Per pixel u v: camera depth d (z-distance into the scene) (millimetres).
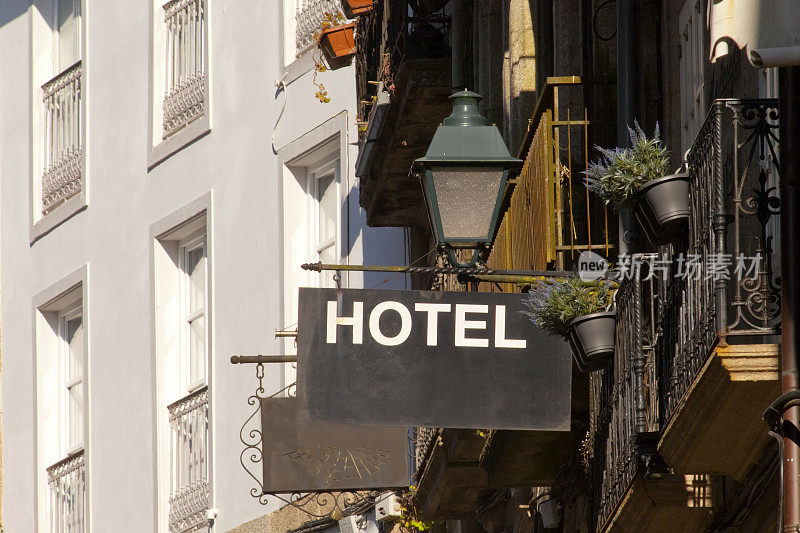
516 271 16891
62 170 39438
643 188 14609
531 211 19953
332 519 31250
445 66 26312
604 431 17234
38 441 39125
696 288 13578
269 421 26141
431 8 26469
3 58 41906
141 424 35562
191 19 36219
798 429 12430
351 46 29734
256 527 32188
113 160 37625
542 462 21047
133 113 37219
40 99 40688
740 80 15359
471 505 26969
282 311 32438
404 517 28703
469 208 16641
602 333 16328
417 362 17031
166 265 35844
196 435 34406
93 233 37906
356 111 31484
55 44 40938
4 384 40438
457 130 16828
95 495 36750
